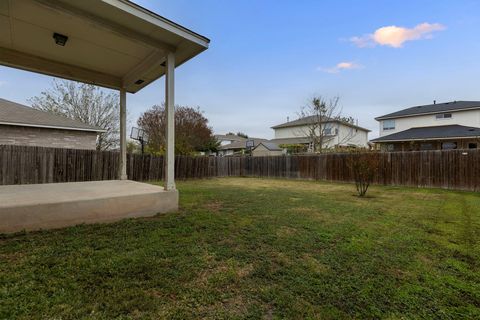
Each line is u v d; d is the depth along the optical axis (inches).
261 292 77.2
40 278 79.2
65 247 104.3
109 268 87.3
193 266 92.5
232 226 144.4
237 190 317.1
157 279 81.9
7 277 79.1
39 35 152.3
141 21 139.7
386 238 129.8
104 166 357.4
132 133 504.4
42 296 69.9
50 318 61.4
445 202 243.0
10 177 283.0
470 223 161.6
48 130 387.5
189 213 172.6
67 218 132.9
